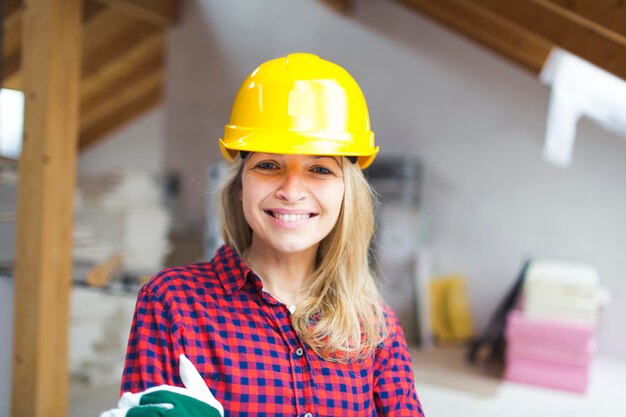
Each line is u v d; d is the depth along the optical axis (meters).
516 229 4.79
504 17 3.24
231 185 1.09
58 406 2.56
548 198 4.68
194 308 0.97
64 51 2.46
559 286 3.83
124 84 7.16
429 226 5.07
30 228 2.48
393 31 5.15
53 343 2.52
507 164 4.80
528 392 3.65
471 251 4.93
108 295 3.42
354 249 1.06
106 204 4.12
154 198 5.16
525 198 4.75
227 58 5.99
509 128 4.78
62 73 2.46
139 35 6.35
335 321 1.01
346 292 1.04
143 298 0.97
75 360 3.31
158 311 0.95
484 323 4.88
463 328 4.84
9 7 5.04
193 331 0.95
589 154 4.52
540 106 4.66
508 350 3.84
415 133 5.11
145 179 5.15
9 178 2.97
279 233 0.99
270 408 0.94
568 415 3.29
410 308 4.77
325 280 1.06
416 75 5.08
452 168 4.98
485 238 4.89
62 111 2.47
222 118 6.04
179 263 5.39
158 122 8.01
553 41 3.08
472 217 4.93
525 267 4.28
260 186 0.98
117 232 4.07
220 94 6.05
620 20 2.20
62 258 2.53
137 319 0.95
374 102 5.27
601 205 4.51
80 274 3.37
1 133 7.17
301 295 1.08
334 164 1.00
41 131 2.43
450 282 4.88
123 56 6.50
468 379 3.87
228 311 0.99
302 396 0.97
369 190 1.08
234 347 0.96
